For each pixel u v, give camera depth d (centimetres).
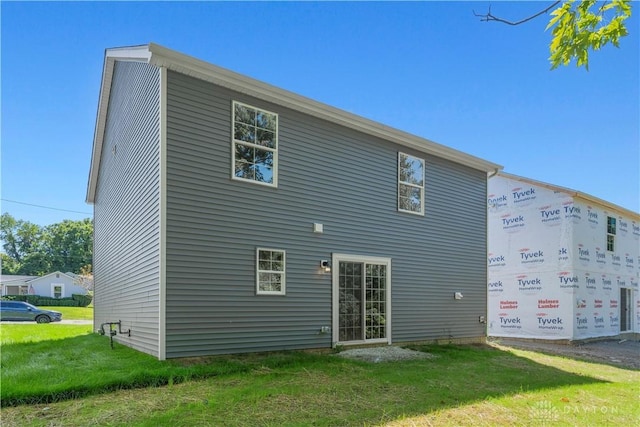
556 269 1357
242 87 758
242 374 614
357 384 577
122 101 1012
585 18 329
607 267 1494
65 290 4453
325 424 409
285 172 817
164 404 455
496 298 1498
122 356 703
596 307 1412
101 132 1272
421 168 1080
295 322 801
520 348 1148
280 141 816
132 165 877
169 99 678
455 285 1130
